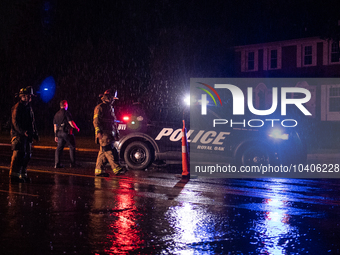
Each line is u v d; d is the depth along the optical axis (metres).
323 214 7.05
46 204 7.55
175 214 6.94
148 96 40.19
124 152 12.58
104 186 9.47
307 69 34.28
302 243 5.52
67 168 12.62
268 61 36.41
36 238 5.58
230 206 7.57
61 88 40.84
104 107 10.88
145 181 10.27
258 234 5.89
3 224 6.22
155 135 12.40
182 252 5.11
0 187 9.20
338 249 5.30
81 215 6.79
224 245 5.40
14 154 9.90
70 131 12.77
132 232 5.91
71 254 5.00
